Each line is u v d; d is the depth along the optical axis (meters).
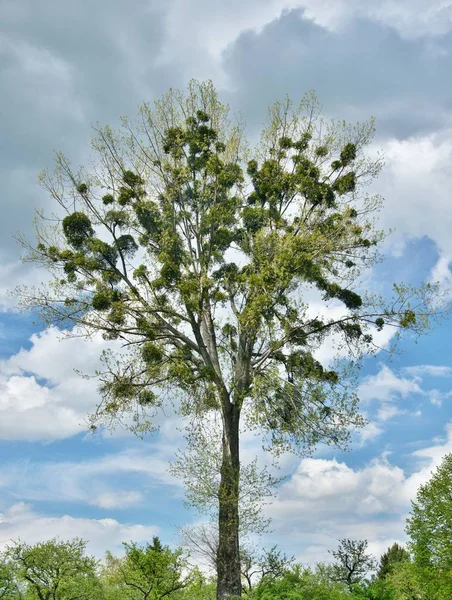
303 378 23.08
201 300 22.70
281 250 21.80
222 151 25.02
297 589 17.61
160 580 28.36
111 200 23.80
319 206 23.94
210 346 23.25
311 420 21.91
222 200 24.11
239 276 23.19
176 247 23.16
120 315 22.19
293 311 22.73
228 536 19.78
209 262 23.58
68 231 23.23
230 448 21.19
